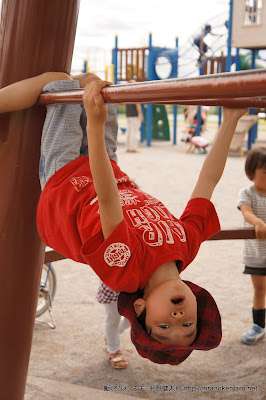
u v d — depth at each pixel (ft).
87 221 5.10
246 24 40.70
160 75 46.47
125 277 4.84
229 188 27.22
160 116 55.01
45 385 8.47
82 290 13.53
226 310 12.19
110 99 4.37
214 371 9.68
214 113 99.50
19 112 6.15
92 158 4.60
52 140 5.94
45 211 5.72
